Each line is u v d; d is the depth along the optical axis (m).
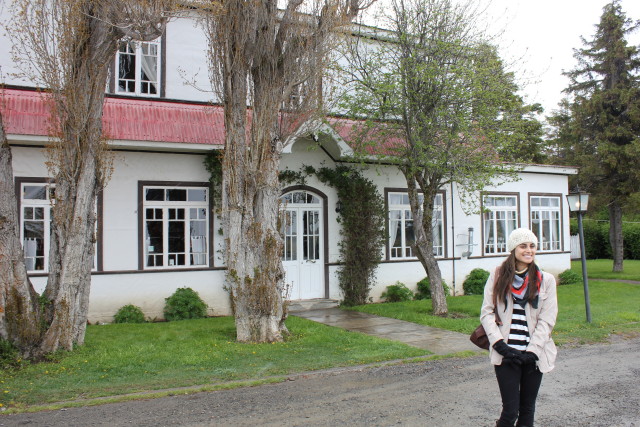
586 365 7.66
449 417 5.40
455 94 10.99
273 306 9.12
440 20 11.34
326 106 11.09
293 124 9.66
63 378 6.82
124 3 7.79
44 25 8.05
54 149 8.27
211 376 7.00
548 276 4.12
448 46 10.91
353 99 11.95
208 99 13.20
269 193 9.16
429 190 12.08
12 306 7.38
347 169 14.23
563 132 23.31
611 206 22.03
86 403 5.89
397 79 11.16
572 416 5.43
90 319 11.43
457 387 6.54
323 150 14.02
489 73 11.27
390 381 6.85
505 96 11.86
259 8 8.83
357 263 14.09
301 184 13.69
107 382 6.70
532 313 4.06
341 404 5.86
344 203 14.12
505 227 17.47
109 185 11.75
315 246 13.98
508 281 4.11
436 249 16.02
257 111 9.06
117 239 11.75
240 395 6.24
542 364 3.95
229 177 9.04
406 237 15.49
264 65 9.07
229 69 8.82
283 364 7.62
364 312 12.82
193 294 12.09
